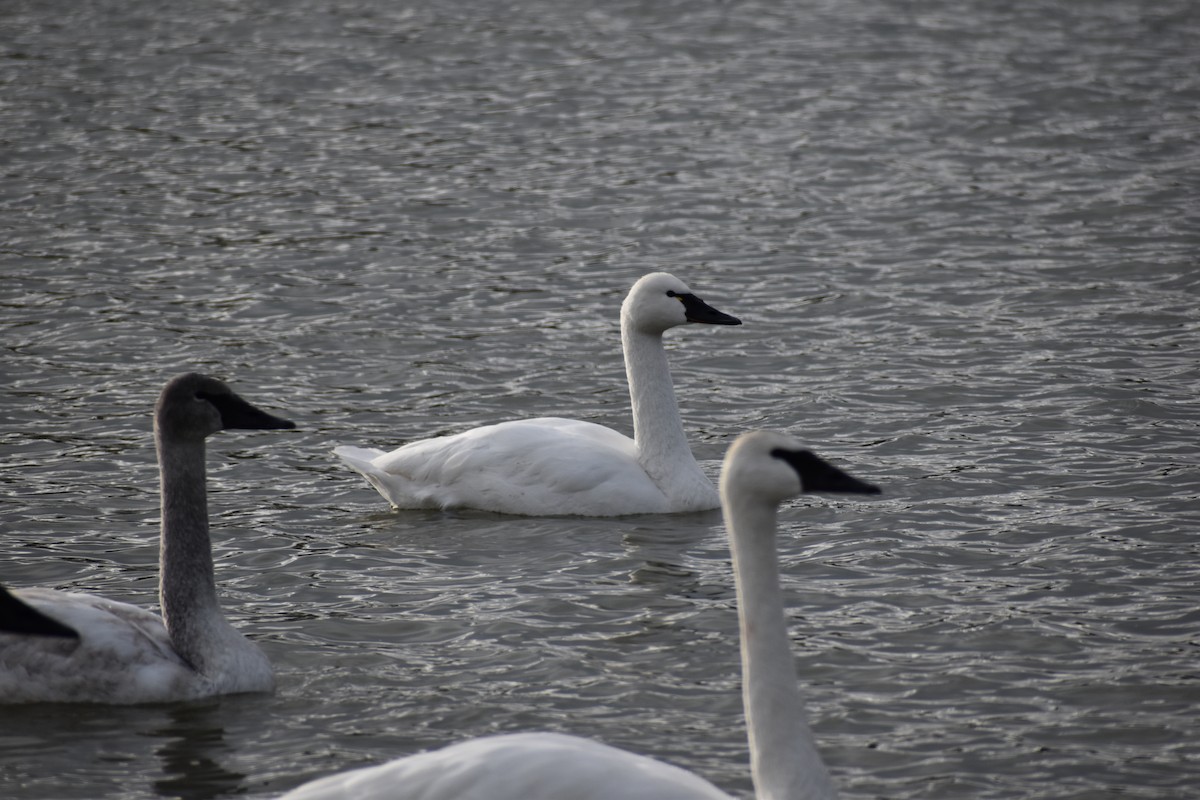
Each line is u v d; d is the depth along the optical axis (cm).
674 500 1485
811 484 775
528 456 1488
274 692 1070
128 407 1741
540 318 2080
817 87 3394
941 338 1950
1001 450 1564
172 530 1073
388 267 2303
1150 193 2581
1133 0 4262
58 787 930
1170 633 1137
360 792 762
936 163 2823
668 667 1100
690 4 4250
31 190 2694
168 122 3158
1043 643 1125
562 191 2700
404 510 1497
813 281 2212
